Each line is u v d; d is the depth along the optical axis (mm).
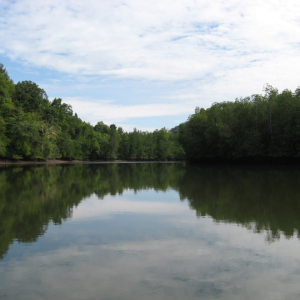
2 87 64875
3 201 17188
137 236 10195
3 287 6461
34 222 12227
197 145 77750
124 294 6113
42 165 66375
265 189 22094
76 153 108562
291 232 10570
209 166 63219
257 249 8797
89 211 14516
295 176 33031
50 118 87812
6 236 10211
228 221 12297
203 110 87625
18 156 65750
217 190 22016
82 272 7199
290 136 49375
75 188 23688
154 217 13133
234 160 69500
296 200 17281
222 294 6113
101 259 8031
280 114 52688
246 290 6285
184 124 86938
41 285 6539
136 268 7418
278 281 6699
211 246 9086
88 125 129125
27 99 81062
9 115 64688
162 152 145000
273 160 58625
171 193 20750
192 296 6023
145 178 33562
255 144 56438
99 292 6207
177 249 8812
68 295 6102
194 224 11805
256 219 12609
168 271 7230
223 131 63281
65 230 10977
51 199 18078
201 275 7000
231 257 8148
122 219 12758
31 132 65875
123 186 25281
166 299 5906
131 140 139375
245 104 61969
